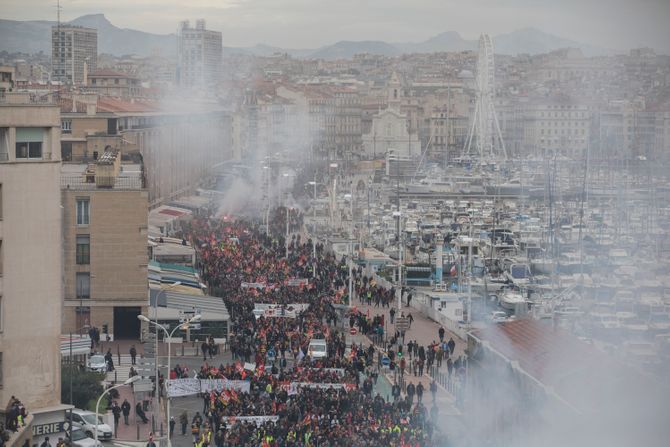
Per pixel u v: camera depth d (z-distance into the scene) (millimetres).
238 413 136625
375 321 199125
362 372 166375
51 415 125812
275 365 164250
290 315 191375
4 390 124500
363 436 127625
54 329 126938
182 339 185750
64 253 187125
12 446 108125
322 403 140625
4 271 124500
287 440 128250
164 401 147250
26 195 125250
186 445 132375
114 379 158250
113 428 136750
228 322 185875
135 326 189875
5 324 124688
